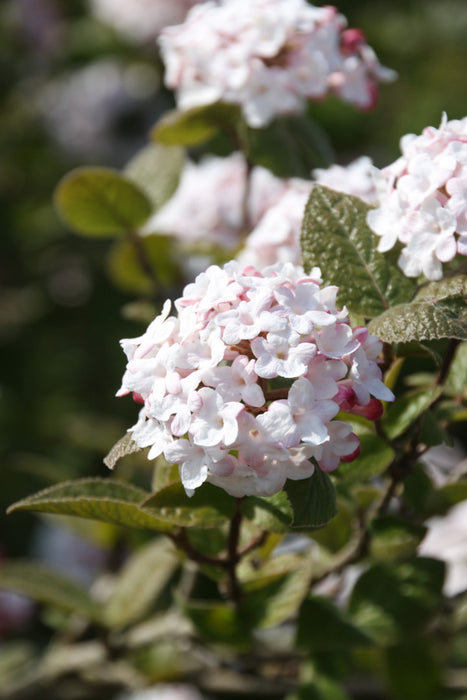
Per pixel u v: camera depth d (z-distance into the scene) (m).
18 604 1.05
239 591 0.71
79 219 0.85
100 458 1.33
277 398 0.64
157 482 0.69
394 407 0.69
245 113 0.80
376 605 0.73
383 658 0.79
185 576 0.78
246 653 0.78
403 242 0.68
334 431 0.64
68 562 1.05
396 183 0.69
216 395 0.63
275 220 0.77
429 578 0.73
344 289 0.69
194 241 0.87
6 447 1.39
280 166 0.81
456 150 0.66
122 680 0.84
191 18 0.81
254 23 0.79
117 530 0.86
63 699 0.84
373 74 0.82
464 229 0.66
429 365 1.20
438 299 0.66
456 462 0.93
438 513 0.72
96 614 0.80
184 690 1.08
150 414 0.63
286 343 0.63
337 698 0.76
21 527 1.30
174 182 0.86
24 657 1.00
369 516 0.71
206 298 0.64
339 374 0.63
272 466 0.63
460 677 0.82
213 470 0.63
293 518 0.64
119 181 0.83
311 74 0.80
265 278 0.64
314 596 0.74
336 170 0.78
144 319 0.83
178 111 0.83
